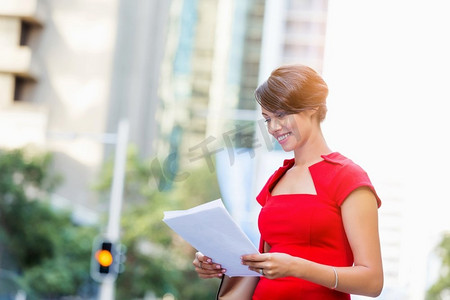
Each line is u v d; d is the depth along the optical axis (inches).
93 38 1902.1
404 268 1109.1
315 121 126.7
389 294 1064.2
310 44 2650.1
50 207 1230.9
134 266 1264.8
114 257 623.8
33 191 1251.2
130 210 1283.2
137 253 1269.7
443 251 1131.3
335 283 115.2
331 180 121.0
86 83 1894.7
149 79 2145.7
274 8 2524.6
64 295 1258.6
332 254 120.4
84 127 1881.2
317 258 120.3
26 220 1203.9
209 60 2365.9
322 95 125.2
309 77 124.6
